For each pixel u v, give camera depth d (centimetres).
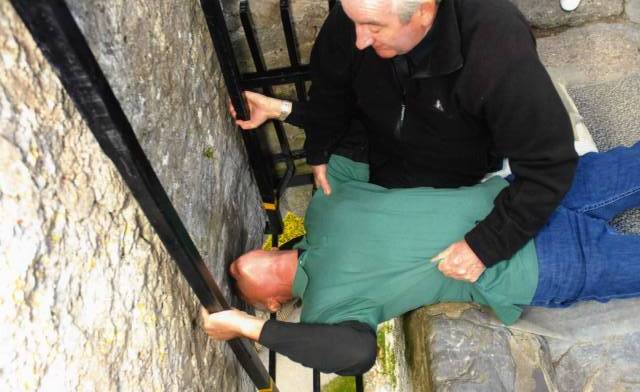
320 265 165
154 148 129
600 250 158
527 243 159
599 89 228
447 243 160
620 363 166
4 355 77
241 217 203
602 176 171
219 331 139
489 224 152
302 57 203
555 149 137
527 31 134
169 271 130
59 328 89
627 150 173
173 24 142
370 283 159
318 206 183
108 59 108
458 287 166
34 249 83
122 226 108
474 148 164
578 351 168
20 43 80
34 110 83
